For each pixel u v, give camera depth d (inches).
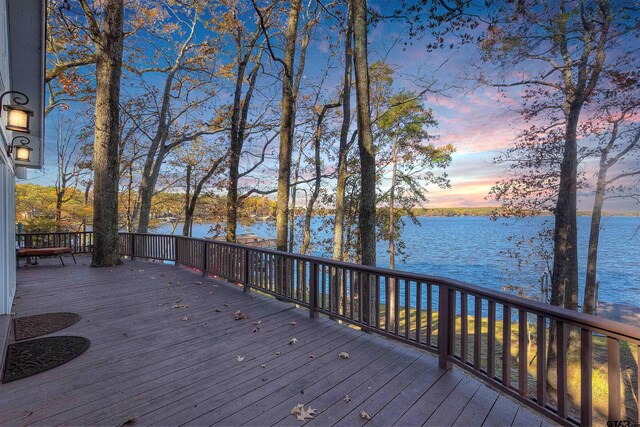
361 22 294.5
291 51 395.9
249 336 155.9
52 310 193.2
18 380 111.3
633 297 829.2
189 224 701.9
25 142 240.1
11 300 193.3
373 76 573.9
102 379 112.7
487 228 2962.6
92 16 327.3
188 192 739.4
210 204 768.3
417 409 97.7
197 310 197.2
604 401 320.5
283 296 207.6
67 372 117.4
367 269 155.5
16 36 199.9
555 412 87.1
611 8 362.0
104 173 343.3
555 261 437.7
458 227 3144.7
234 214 520.7
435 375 118.9
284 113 394.6
